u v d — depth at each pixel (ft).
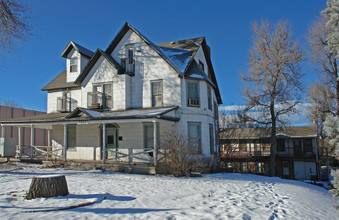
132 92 63.41
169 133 52.70
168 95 59.77
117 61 65.67
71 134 66.90
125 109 61.21
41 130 86.22
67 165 55.31
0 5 48.24
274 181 51.21
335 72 82.23
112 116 52.85
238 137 119.55
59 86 71.82
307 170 111.96
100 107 63.05
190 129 59.00
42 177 25.86
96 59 65.41
